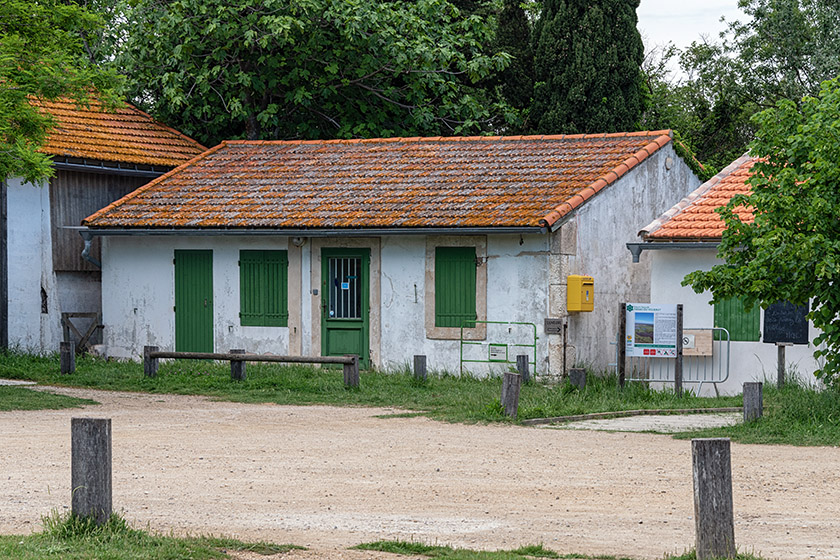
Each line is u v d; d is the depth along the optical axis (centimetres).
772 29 4047
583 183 2398
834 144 1505
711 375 2144
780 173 1544
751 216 2161
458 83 3547
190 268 2584
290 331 2491
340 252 2455
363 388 2047
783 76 4094
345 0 3055
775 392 1856
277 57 3141
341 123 3316
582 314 2345
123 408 1819
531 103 3616
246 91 3231
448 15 3491
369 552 823
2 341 2625
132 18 3181
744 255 1600
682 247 2147
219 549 818
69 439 1424
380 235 2386
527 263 2288
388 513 980
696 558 777
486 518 961
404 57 3136
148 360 2197
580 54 3309
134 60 3175
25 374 2253
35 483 1113
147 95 3362
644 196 2570
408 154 2752
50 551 771
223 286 2550
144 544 803
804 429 1481
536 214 2250
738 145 4178
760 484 1119
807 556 816
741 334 2123
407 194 2488
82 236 2681
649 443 1418
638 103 3462
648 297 2591
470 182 2512
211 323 2562
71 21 2066
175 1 3094
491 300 2322
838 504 1022
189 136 3300
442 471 1198
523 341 2288
